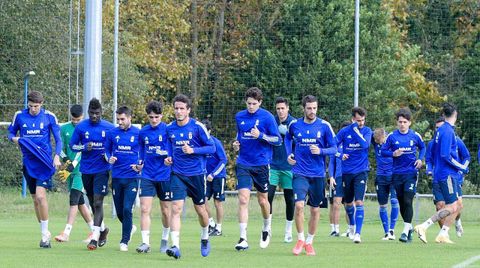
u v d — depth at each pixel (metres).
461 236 31.33
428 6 69.00
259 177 23.92
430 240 29.09
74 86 54.28
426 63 67.50
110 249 24.08
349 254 23.22
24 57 55.94
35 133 24.41
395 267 19.95
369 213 40.31
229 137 50.03
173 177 21.47
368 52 54.72
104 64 58.03
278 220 39.75
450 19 68.25
